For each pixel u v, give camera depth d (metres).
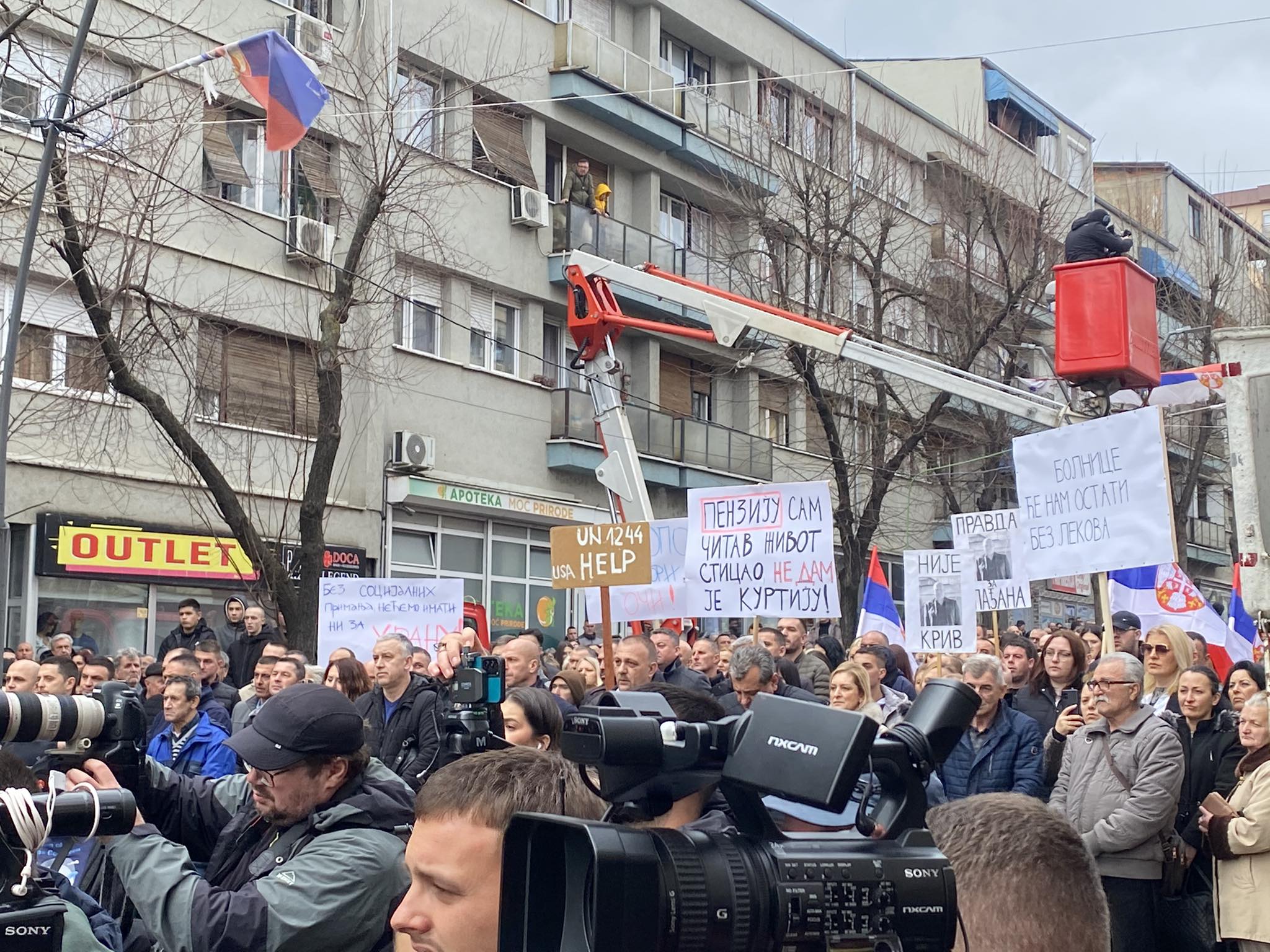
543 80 23.67
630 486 12.99
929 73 35.88
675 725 2.12
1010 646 8.82
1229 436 5.89
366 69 18.56
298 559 14.54
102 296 13.07
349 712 3.84
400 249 18.98
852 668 7.09
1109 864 6.12
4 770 3.53
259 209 18.61
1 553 10.63
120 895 4.36
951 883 2.04
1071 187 30.25
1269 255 45.28
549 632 24.05
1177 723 6.96
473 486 21.84
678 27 27.11
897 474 25.61
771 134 23.77
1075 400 17.48
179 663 7.77
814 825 2.41
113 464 15.73
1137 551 8.09
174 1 16.84
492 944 2.79
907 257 27.00
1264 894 5.81
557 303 23.91
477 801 2.82
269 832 3.93
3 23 12.88
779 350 24.89
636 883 1.80
